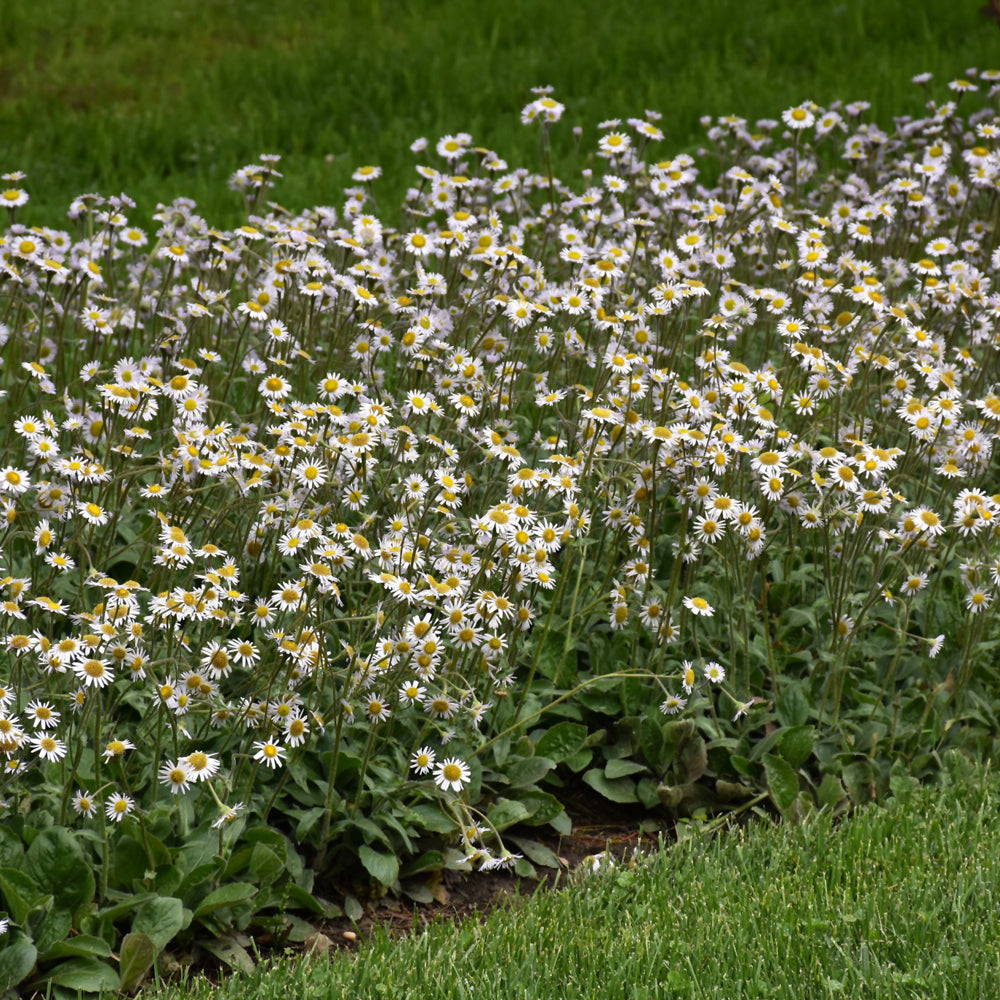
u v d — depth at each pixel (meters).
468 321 6.35
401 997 3.61
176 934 3.85
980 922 3.96
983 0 15.92
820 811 4.70
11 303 5.84
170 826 4.01
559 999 3.64
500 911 4.13
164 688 3.87
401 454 5.16
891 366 5.55
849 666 5.39
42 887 3.71
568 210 7.42
